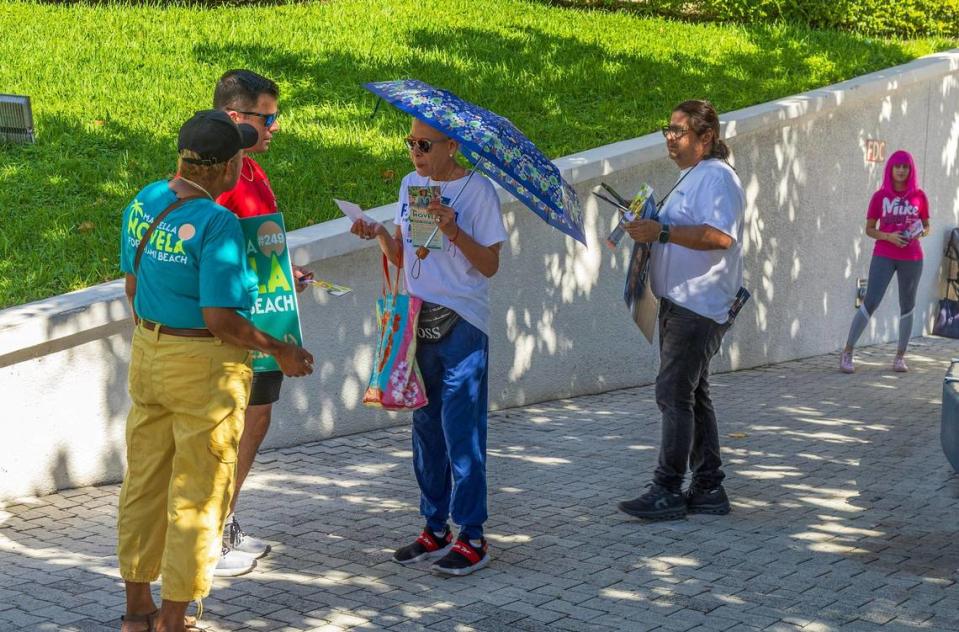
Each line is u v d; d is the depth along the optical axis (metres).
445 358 5.12
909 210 10.62
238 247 4.07
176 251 4.04
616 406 8.99
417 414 5.29
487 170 5.05
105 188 8.20
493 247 5.08
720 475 6.23
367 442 7.55
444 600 4.87
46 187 8.14
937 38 14.88
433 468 5.32
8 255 7.15
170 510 4.12
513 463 7.23
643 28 13.66
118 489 6.39
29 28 11.42
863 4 14.63
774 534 5.89
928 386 10.34
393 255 5.28
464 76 11.28
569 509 6.27
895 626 4.69
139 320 4.23
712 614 4.77
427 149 5.06
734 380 10.38
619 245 9.42
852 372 10.92
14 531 5.61
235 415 4.14
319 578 5.09
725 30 13.94
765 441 8.00
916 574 5.33
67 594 4.80
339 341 7.54
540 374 8.98
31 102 9.36
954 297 13.95
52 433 6.21
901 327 10.99
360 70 11.15
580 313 9.20
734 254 5.96
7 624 4.46
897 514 6.30
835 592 5.06
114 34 11.52
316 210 8.05
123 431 6.52
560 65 11.96
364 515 6.05
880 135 12.35
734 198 5.86
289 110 10.11
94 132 9.09
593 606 4.84
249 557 5.17
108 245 7.38
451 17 13.18
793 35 13.86
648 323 6.04
